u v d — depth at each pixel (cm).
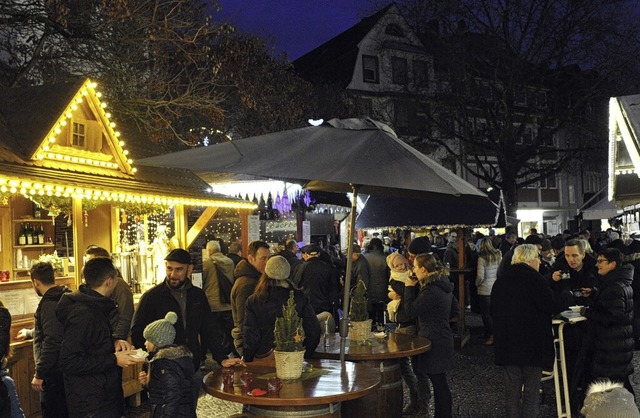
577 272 817
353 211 580
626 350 665
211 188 1201
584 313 680
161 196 932
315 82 3509
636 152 468
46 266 575
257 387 483
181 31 1555
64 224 1078
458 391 867
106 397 464
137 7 1381
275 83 2352
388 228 1270
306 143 527
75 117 864
